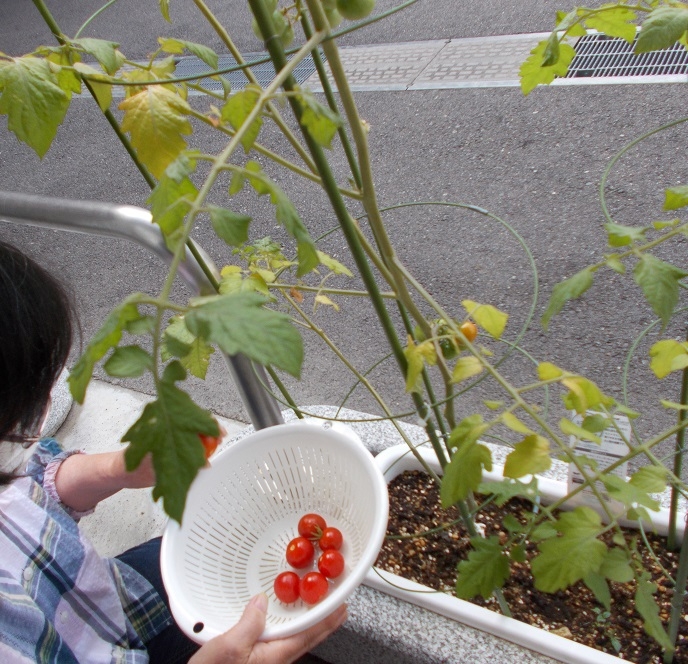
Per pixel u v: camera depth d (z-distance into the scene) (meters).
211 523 1.04
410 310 0.79
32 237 2.81
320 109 0.47
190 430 0.34
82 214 0.83
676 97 2.31
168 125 0.58
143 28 3.80
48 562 0.97
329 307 2.08
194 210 0.38
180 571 0.94
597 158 2.20
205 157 0.46
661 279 0.63
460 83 2.68
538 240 2.03
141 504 1.73
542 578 0.67
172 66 0.71
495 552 0.80
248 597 1.04
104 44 0.66
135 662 1.00
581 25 0.71
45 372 0.79
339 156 2.57
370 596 1.05
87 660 0.97
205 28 3.55
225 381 2.00
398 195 2.33
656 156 2.13
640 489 0.65
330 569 0.98
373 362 1.90
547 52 0.65
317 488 1.12
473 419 0.62
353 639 1.07
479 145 2.41
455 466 0.62
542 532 0.75
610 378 1.66
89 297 2.44
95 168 3.13
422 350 0.68
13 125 0.59
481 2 3.05
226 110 0.50
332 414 1.46
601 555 0.65
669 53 2.48
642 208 2.00
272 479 1.12
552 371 0.63
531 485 0.86
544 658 0.94
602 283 1.85
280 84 0.49
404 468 1.23
